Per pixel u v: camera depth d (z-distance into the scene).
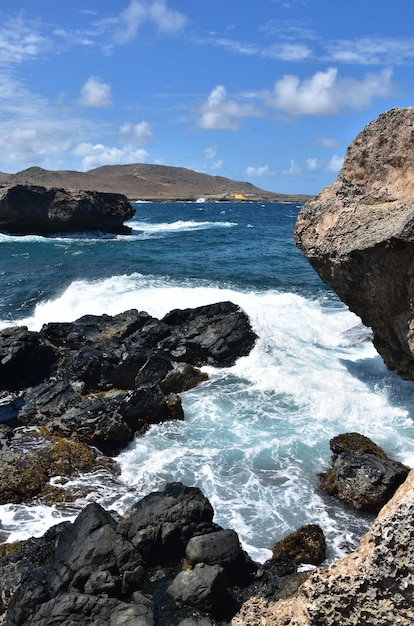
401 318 11.42
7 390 16.03
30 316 22.61
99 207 53.16
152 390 14.05
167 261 35.69
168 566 8.44
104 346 16.62
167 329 18.73
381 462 10.77
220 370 17.28
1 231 50.81
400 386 15.25
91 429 12.87
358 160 12.88
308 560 9.00
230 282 28.52
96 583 7.70
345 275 12.33
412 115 12.05
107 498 10.90
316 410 14.43
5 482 10.99
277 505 10.54
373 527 4.15
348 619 4.16
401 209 11.20
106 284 26.48
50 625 7.03
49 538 8.91
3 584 7.96
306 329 19.88
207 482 11.32
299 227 13.72
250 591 8.20
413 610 3.92
